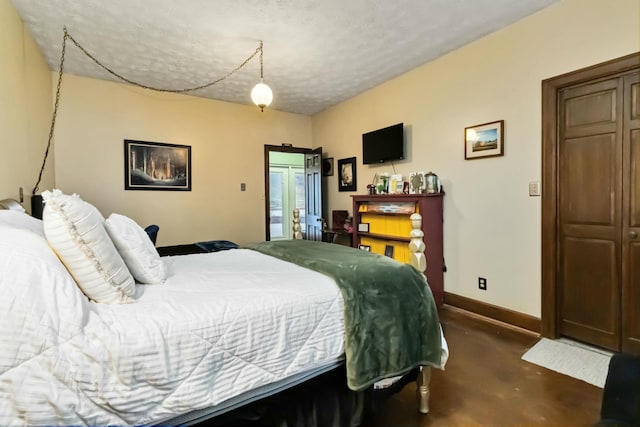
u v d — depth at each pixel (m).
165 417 1.01
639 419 0.92
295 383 1.31
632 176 2.14
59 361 0.87
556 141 2.47
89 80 3.77
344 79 3.89
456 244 3.21
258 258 2.14
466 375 2.03
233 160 4.79
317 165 5.17
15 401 0.81
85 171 3.77
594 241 2.33
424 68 3.47
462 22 2.67
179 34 2.82
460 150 3.14
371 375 1.39
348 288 1.47
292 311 1.29
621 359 1.10
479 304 3.01
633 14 2.06
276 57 3.28
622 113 2.17
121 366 0.94
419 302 1.60
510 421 1.62
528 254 2.65
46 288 0.93
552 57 2.46
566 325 2.50
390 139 3.81
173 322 1.06
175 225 4.36
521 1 2.39
